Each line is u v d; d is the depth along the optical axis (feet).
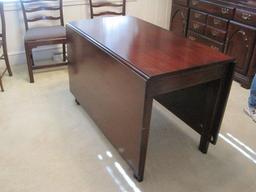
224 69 5.47
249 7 9.00
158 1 12.92
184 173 5.90
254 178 5.88
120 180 5.64
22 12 9.87
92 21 7.46
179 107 6.81
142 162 5.35
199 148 6.62
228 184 5.69
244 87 9.70
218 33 10.39
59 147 6.47
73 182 5.55
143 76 4.58
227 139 7.06
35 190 5.33
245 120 7.89
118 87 5.42
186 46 5.99
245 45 9.39
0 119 7.32
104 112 6.34
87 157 6.21
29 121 7.32
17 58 10.59
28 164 5.93
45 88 8.98
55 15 10.71
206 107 6.01
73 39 7.07
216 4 10.19
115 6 11.62
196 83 5.25
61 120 7.43
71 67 7.74
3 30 8.73
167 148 6.63
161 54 5.47
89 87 6.86
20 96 8.44
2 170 5.74
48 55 11.12
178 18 12.38
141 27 7.16
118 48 5.63
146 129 4.96
